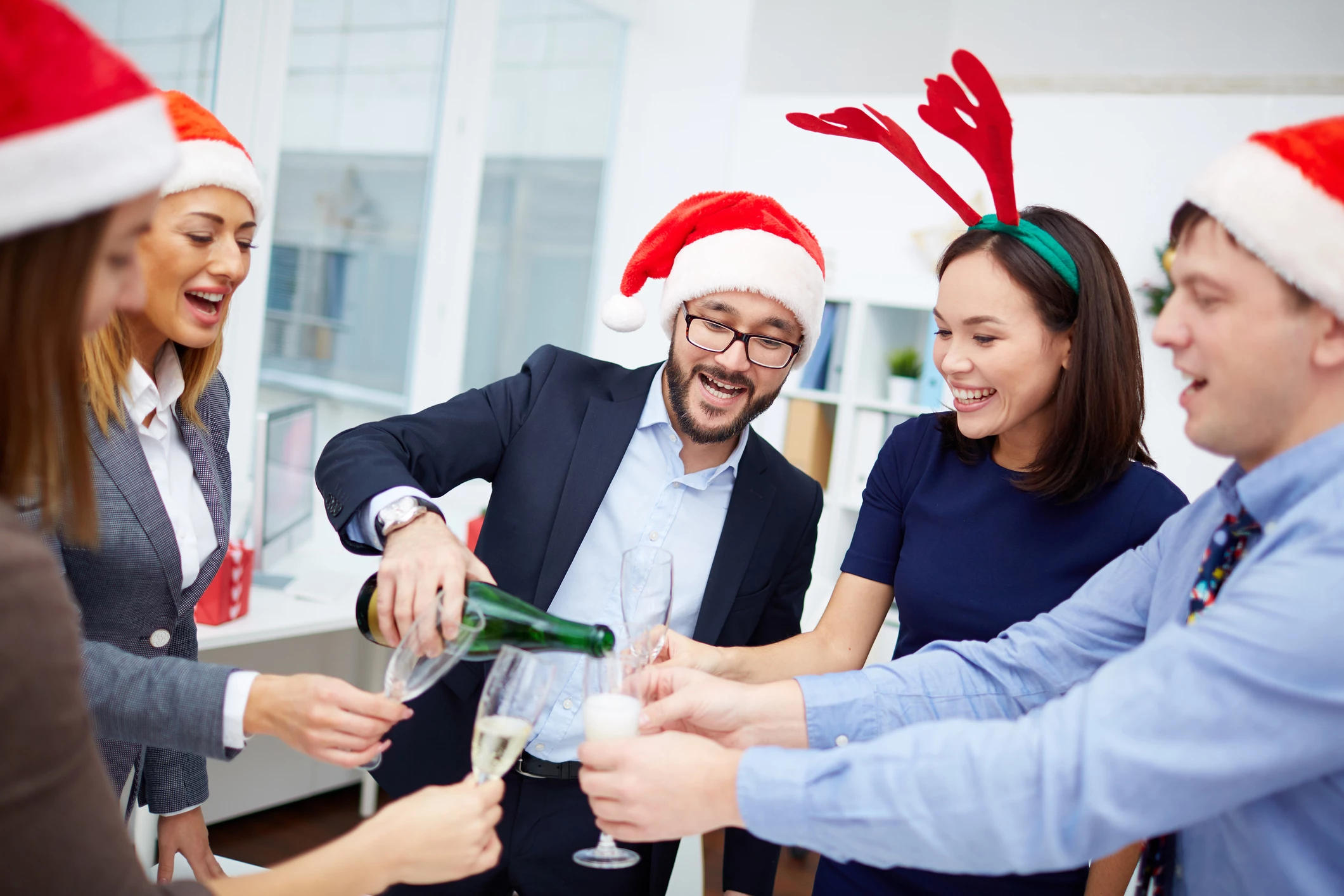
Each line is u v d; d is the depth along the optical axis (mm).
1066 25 4480
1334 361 829
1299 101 3729
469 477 1691
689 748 983
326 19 3809
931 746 906
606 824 1006
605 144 5137
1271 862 888
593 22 4941
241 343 3670
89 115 708
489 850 976
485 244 4645
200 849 1628
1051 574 1396
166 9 3275
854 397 4441
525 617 1216
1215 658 817
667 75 4992
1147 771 828
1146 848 1098
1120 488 1386
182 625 1527
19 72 683
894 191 4406
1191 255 880
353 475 1392
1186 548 1087
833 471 4473
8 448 743
